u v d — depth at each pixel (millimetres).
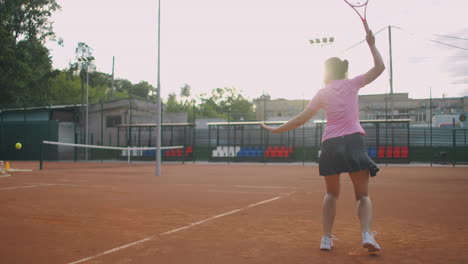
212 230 4367
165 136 40094
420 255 3225
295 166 26078
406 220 5008
